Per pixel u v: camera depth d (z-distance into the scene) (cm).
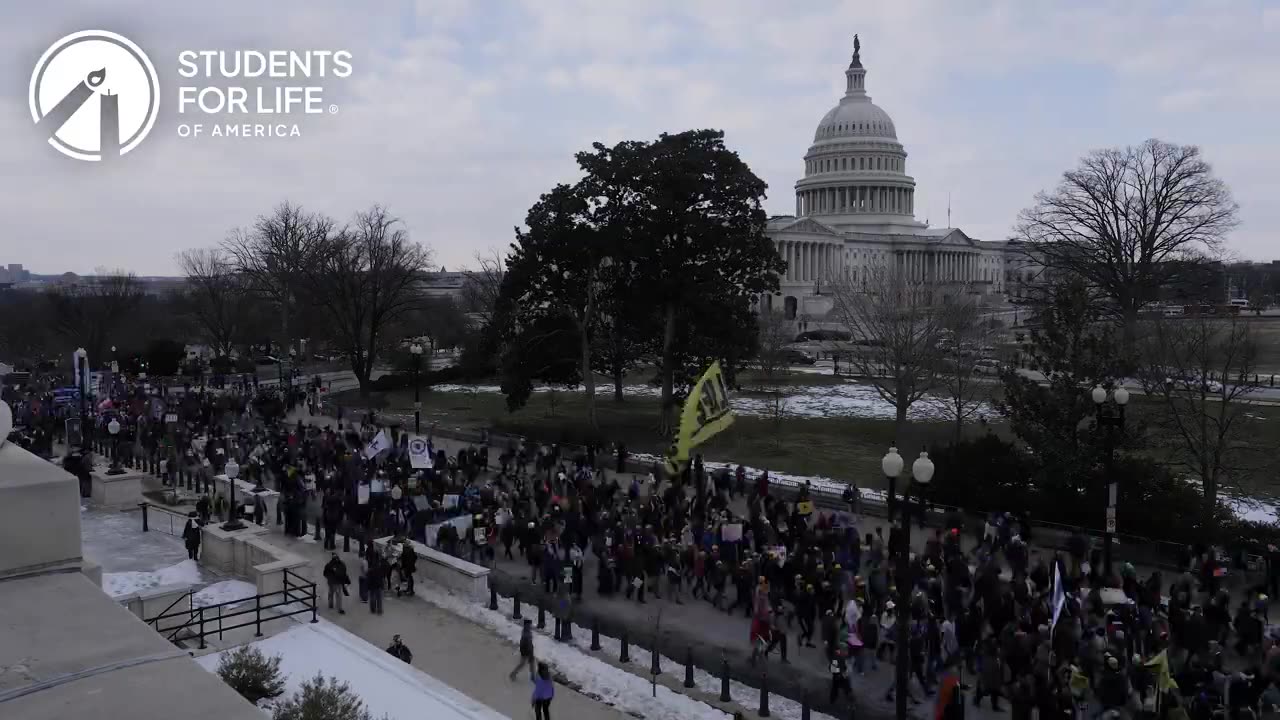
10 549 974
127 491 3334
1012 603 2080
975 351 6756
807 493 3103
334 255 8625
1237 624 2002
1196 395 4681
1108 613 2050
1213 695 1705
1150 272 7238
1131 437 3478
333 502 2908
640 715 1802
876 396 7912
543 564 2577
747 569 2408
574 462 4203
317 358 11800
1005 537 2823
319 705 1230
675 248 5794
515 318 6053
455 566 2527
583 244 5716
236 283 11975
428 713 1389
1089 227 7400
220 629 1825
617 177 5684
